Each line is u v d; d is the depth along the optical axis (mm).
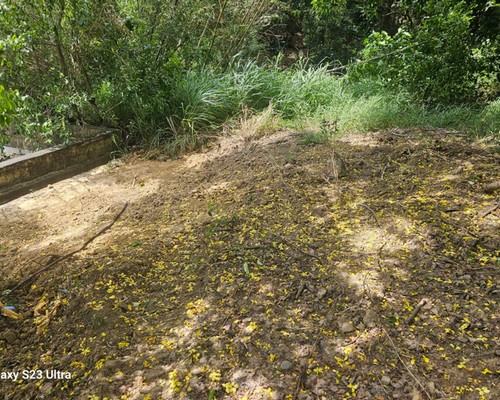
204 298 3062
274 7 10148
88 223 4270
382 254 3326
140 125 6312
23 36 5336
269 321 2848
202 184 4832
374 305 2910
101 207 4598
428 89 6500
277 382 2467
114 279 3291
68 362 2697
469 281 3027
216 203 4270
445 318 2781
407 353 2588
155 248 3605
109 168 5762
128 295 3158
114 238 3887
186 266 3381
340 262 3295
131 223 4164
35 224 4367
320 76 7266
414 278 3096
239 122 6391
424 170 4332
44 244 3939
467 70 6426
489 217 3574
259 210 4004
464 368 2463
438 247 3332
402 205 3812
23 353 2793
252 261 3354
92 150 5859
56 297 3191
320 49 10844
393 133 5219
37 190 5242
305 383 2457
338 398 2369
